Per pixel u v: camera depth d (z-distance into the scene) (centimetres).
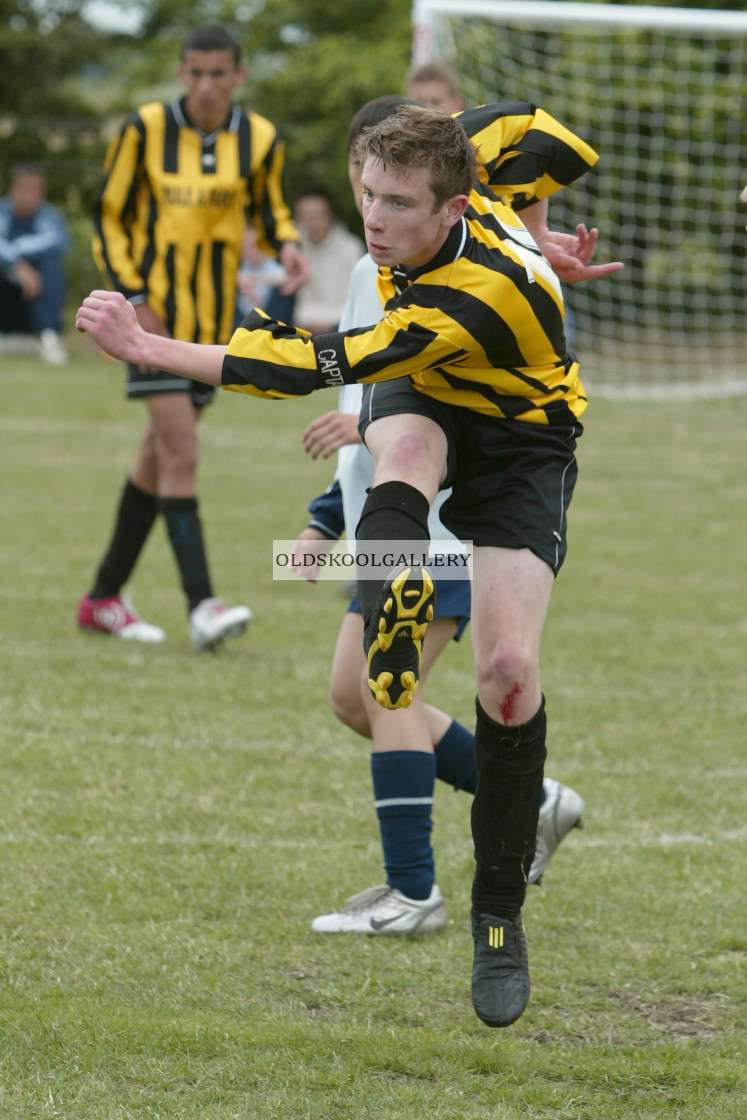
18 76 7594
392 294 1029
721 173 6331
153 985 1074
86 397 4712
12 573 2473
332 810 1475
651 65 6303
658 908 1252
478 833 996
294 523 2969
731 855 1383
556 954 1159
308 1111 898
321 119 7531
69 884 1253
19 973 1082
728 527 3116
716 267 6353
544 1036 1028
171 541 2044
